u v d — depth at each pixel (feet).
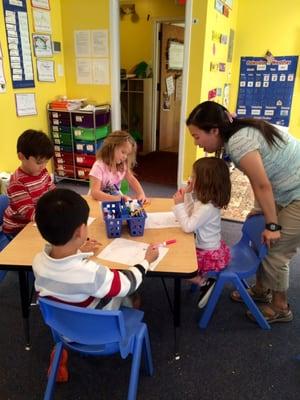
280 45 14.49
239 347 5.88
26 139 5.93
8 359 5.62
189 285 7.48
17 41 11.47
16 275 7.89
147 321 6.45
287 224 5.62
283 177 5.45
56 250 3.72
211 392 5.06
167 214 5.96
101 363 5.56
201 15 10.91
